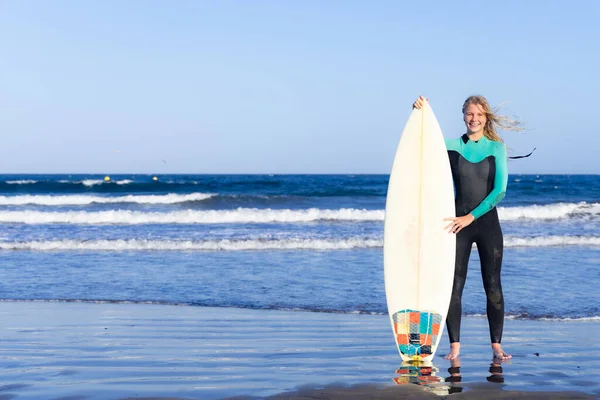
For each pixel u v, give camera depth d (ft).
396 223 14.03
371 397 10.37
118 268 32.07
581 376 12.04
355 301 23.03
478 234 13.69
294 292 25.00
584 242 44.19
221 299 23.65
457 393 10.68
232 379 11.69
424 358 13.48
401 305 13.75
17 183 107.76
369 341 15.96
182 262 34.22
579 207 67.41
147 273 30.37
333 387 11.02
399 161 14.26
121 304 22.74
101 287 26.48
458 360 13.60
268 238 43.60
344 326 18.31
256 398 10.25
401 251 13.92
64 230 50.31
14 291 25.55
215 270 31.27
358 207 78.59
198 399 10.18
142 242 41.06
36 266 32.86
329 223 56.85
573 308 21.62
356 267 32.12
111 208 74.02
